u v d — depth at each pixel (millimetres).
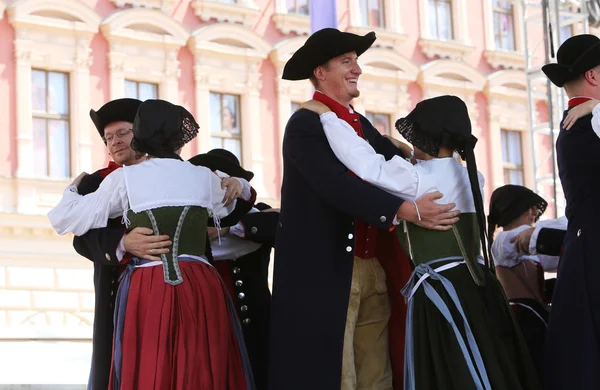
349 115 4199
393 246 4203
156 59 17000
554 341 4047
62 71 16219
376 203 3854
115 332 3986
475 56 20531
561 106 13484
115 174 4070
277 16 18266
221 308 4035
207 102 17422
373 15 19547
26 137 15648
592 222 3990
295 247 4055
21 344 13281
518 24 20953
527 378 3865
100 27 16516
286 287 4039
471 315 3816
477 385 3660
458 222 3941
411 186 3865
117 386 3934
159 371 3836
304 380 3936
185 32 17234
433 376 3773
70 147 16094
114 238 4027
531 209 5004
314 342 3951
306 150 4004
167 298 3916
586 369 3926
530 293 4910
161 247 3979
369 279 4148
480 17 20672
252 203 4449
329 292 3979
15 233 15320
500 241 4945
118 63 16578
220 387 3932
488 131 20469
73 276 15625
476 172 3906
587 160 4000
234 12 17875
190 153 17219
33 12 15914
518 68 20828
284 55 18094
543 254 4695
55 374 8594
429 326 3816
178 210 4020
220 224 4383
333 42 4133
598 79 4176
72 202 4145
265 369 4621
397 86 19578
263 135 17922
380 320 4191
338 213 4039
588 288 3959
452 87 20078
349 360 4051
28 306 15273
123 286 4020
